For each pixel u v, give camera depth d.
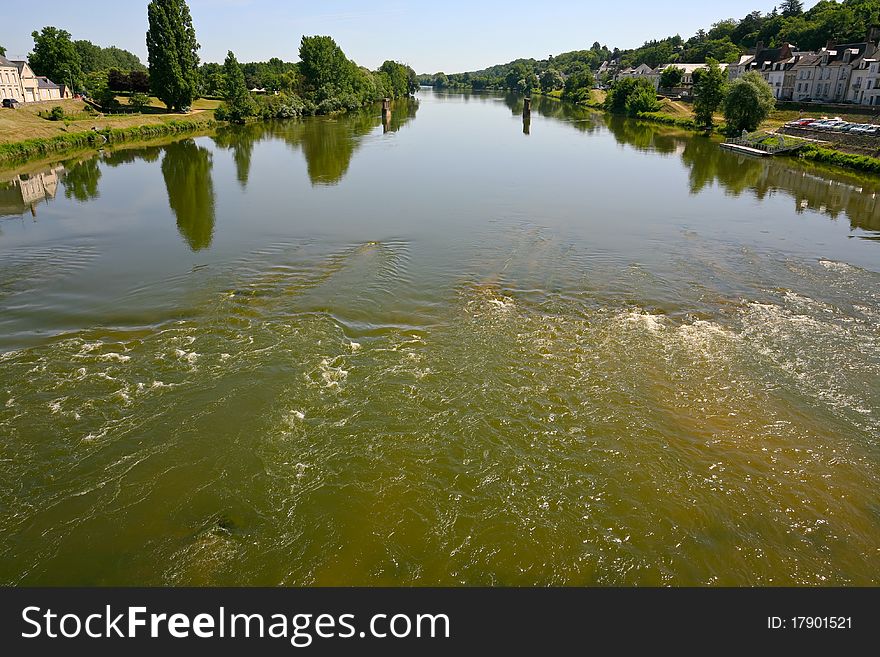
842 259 32.53
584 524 13.85
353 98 139.25
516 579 12.53
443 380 19.41
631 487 14.98
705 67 141.88
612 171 59.66
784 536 13.67
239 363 20.20
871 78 94.12
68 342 21.56
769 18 180.25
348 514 14.00
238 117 106.31
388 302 25.69
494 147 76.75
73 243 33.91
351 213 41.53
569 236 36.50
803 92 109.31
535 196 47.59
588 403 18.30
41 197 45.81
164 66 100.69
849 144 65.06
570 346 21.86
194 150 72.50
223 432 16.69
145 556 12.91
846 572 12.80
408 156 68.25
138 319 23.61
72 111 92.19
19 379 19.03
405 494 14.59
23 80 103.06
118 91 120.56
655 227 38.94
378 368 20.09
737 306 25.81
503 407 18.03
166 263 30.45
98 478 14.98
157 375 19.42
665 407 18.20
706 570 12.80
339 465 15.52
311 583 12.38
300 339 21.97
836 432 17.23
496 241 35.16
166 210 42.09
